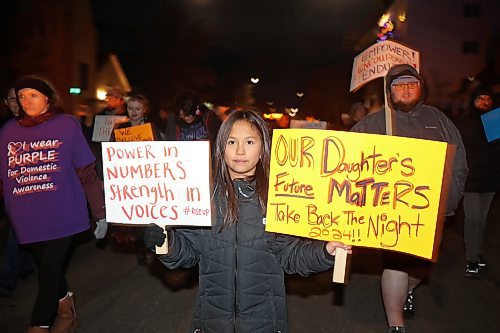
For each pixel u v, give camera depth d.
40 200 4.18
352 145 2.95
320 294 6.10
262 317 2.88
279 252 2.96
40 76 4.34
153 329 5.07
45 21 23.19
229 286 2.89
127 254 7.64
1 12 20.17
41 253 4.35
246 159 2.92
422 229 2.93
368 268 7.08
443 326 5.17
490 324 5.21
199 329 2.98
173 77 30.73
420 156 2.92
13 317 5.30
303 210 2.96
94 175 4.39
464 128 6.39
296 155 2.98
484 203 6.48
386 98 4.21
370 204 2.95
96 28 30.64
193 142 2.95
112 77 32.78
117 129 6.99
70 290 6.14
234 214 2.89
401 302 4.41
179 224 2.96
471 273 6.63
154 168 3.00
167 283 6.39
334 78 30.39
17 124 4.25
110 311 5.51
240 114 2.97
